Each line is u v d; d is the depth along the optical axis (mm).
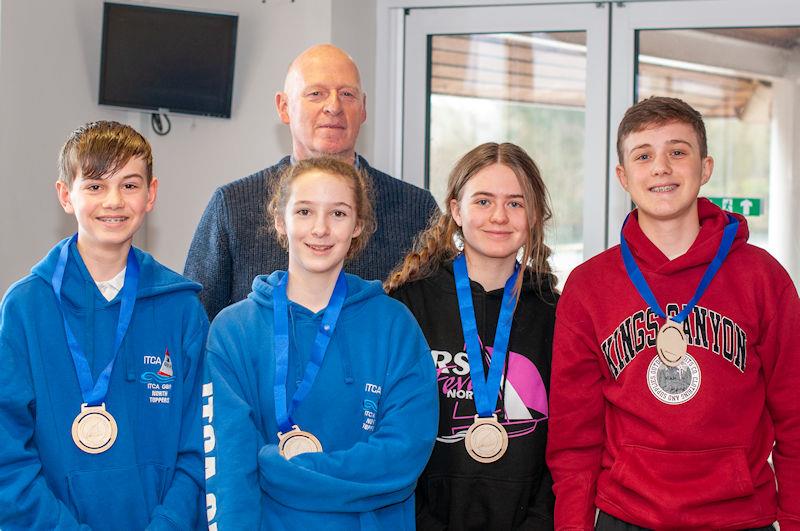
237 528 1761
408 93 3951
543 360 2143
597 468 2045
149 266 2059
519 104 3896
